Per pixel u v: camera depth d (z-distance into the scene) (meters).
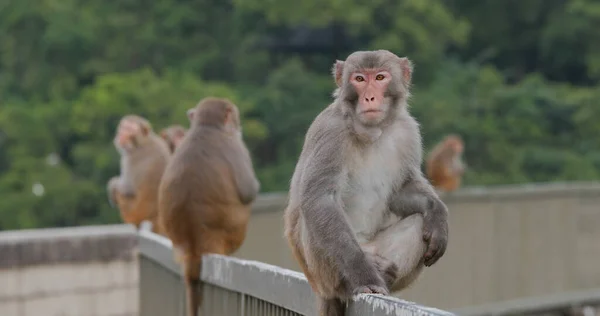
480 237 20.66
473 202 20.36
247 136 48.12
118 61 56.47
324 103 52.44
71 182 47.69
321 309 7.90
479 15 67.38
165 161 17.19
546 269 22.52
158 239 13.05
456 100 53.44
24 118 49.88
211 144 12.47
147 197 16.95
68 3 58.16
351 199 8.39
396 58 8.41
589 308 22.06
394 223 8.52
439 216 8.25
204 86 49.56
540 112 55.84
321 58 61.41
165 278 12.72
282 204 17.11
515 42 67.62
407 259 8.24
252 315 9.52
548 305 21.27
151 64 56.91
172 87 48.47
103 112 48.12
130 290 16.38
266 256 16.59
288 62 55.81
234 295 10.05
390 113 8.37
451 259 19.75
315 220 7.80
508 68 67.81
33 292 15.47
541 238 22.42
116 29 56.94
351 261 7.59
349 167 8.23
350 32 56.75
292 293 8.48
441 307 19.47
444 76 56.19
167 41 57.16
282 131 51.94
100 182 48.53
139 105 47.84
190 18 58.12
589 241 23.91
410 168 8.50
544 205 22.58
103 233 16.14
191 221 11.84
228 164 12.39
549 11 66.12
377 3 55.84
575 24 63.41
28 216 45.81
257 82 57.62
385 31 57.03
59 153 52.44
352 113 8.20
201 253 11.57
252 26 59.91
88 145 48.34
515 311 20.75
